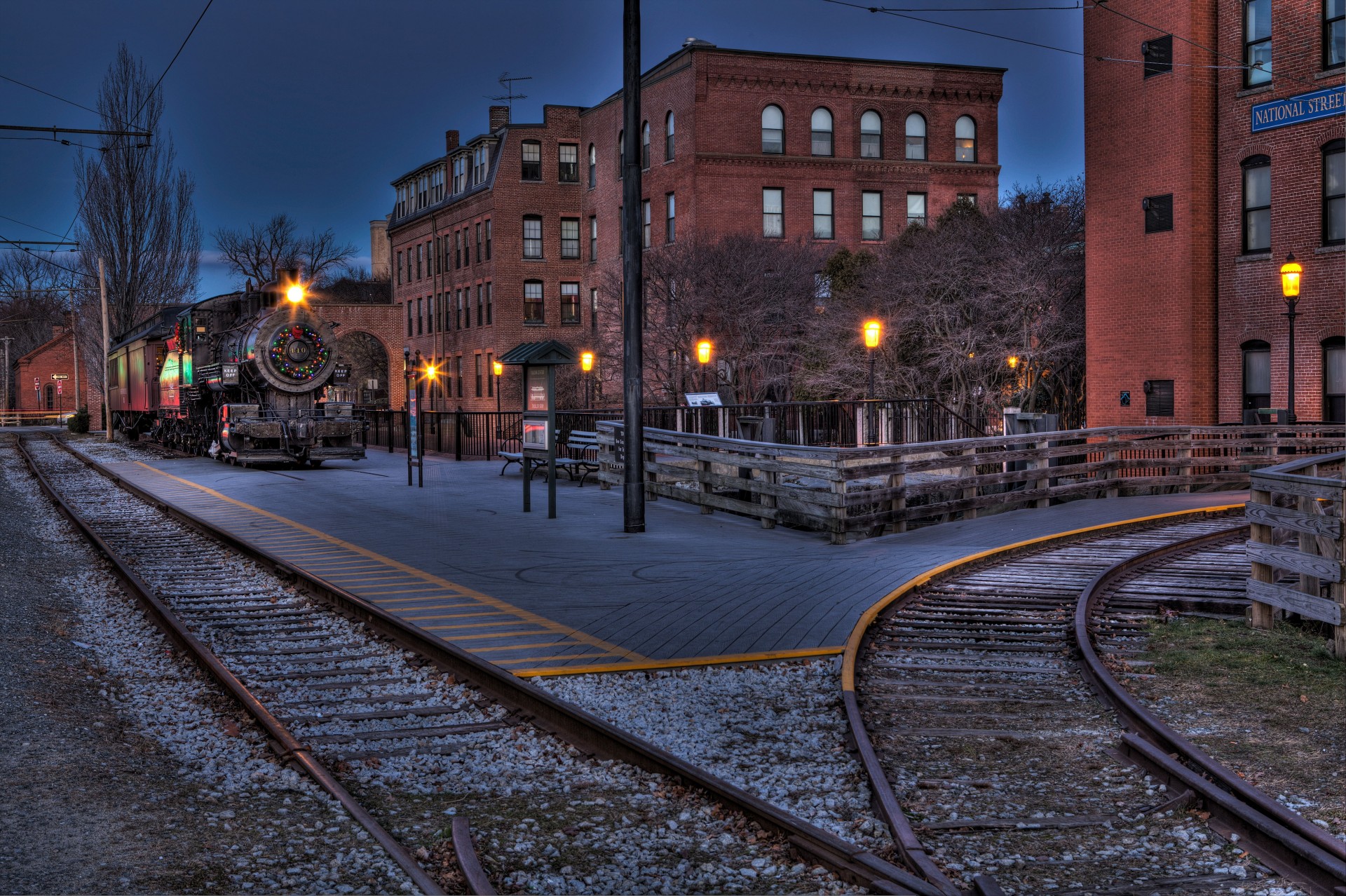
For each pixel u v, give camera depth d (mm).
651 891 5016
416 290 66000
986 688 8188
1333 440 21391
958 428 25781
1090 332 28156
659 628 9914
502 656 8961
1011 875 5094
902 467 16109
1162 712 7582
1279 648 9320
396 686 8438
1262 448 22797
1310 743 6855
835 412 24672
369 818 5641
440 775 6566
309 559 14000
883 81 46031
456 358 60438
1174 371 26141
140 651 9852
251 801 6035
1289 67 24281
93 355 66438
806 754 6750
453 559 13781
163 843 5344
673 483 20094
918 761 6652
